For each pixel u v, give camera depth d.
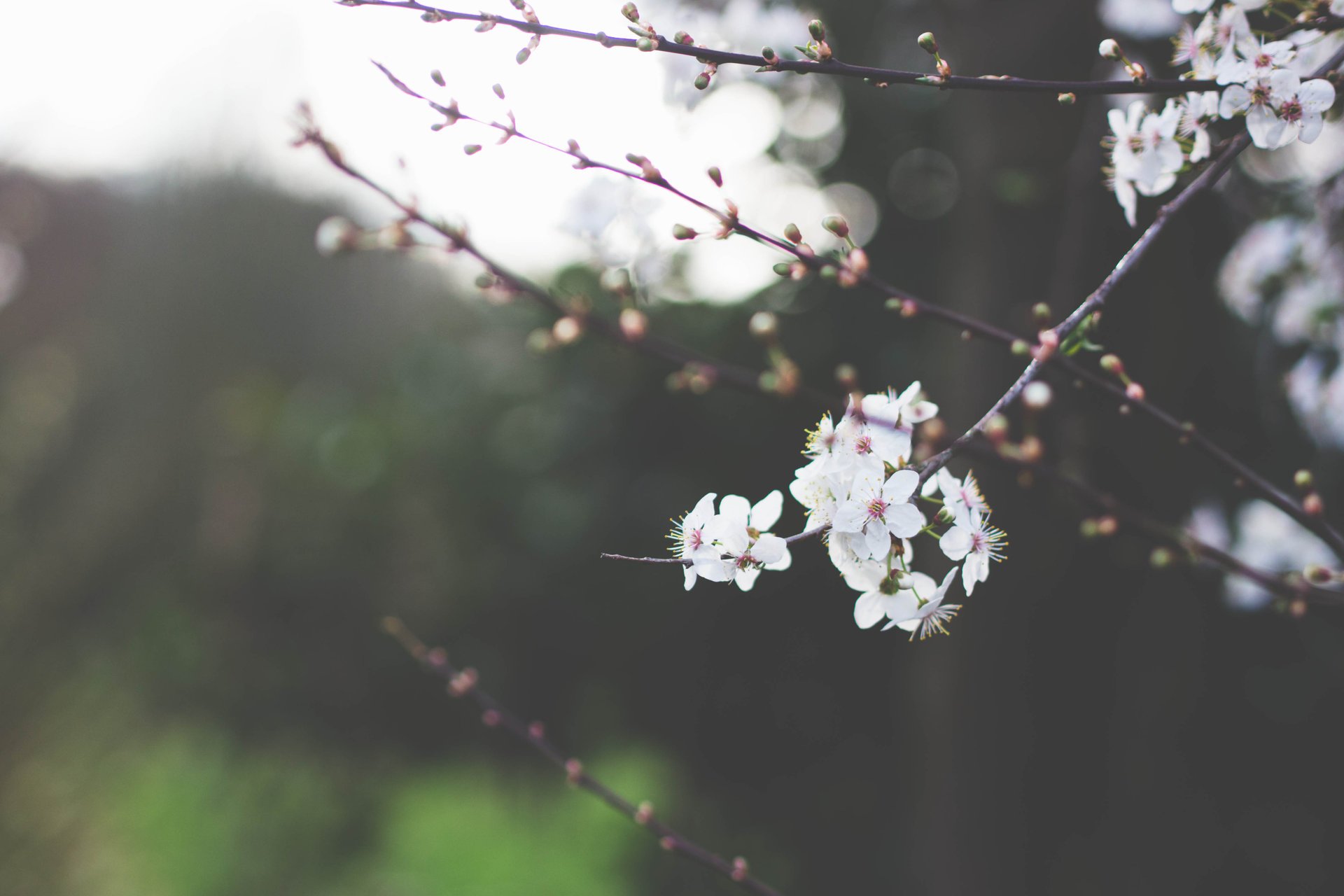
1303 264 1.85
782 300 5.50
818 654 6.18
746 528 0.86
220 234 9.01
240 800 5.68
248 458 8.50
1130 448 3.05
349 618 7.55
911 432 0.89
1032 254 3.39
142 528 8.33
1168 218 1.04
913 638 0.90
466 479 6.91
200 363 8.91
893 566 0.87
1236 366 2.85
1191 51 1.09
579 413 6.15
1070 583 4.38
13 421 8.82
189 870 5.01
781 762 6.20
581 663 6.61
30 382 9.16
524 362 6.61
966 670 3.66
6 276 9.22
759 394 1.35
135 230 9.27
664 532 5.96
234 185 9.06
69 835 4.89
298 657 7.41
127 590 7.98
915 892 3.99
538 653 6.71
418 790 5.79
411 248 1.24
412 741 6.96
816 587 6.00
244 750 6.70
